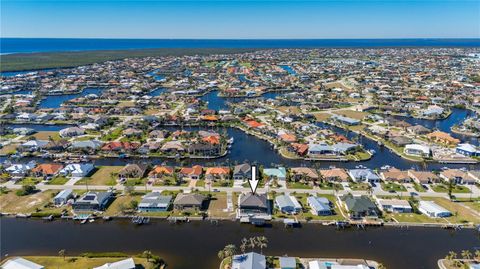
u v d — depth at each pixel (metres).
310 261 101.56
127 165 164.50
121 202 135.62
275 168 164.50
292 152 192.12
